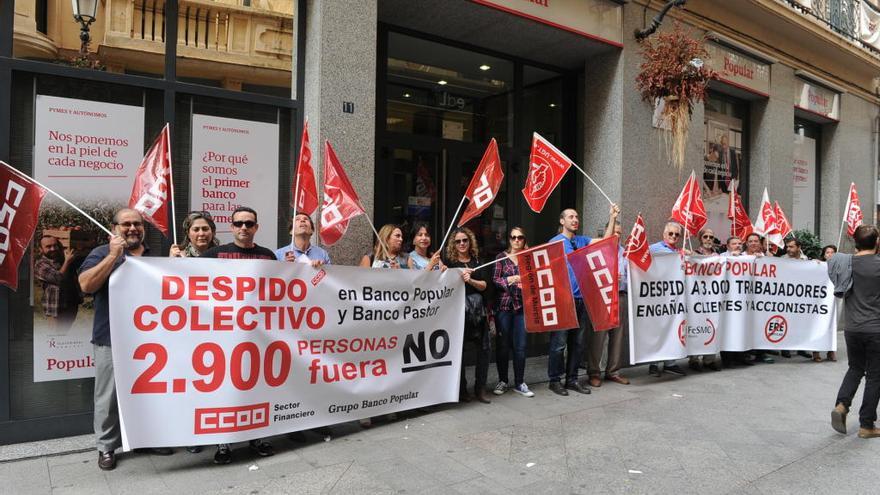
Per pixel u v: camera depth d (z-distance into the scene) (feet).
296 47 18.44
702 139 29.53
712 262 23.18
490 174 18.15
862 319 15.84
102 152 15.58
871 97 42.96
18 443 14.30
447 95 24.70
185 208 16.72
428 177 23.90
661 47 24.58
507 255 19.03
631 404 18.93
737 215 28.40
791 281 24.89
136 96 16.08
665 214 27.58
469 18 22.47
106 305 12.91
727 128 33.09
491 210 25.95
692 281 22.68
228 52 17.63
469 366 23.61
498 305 19.66
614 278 19.49
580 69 28.60
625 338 24.08
